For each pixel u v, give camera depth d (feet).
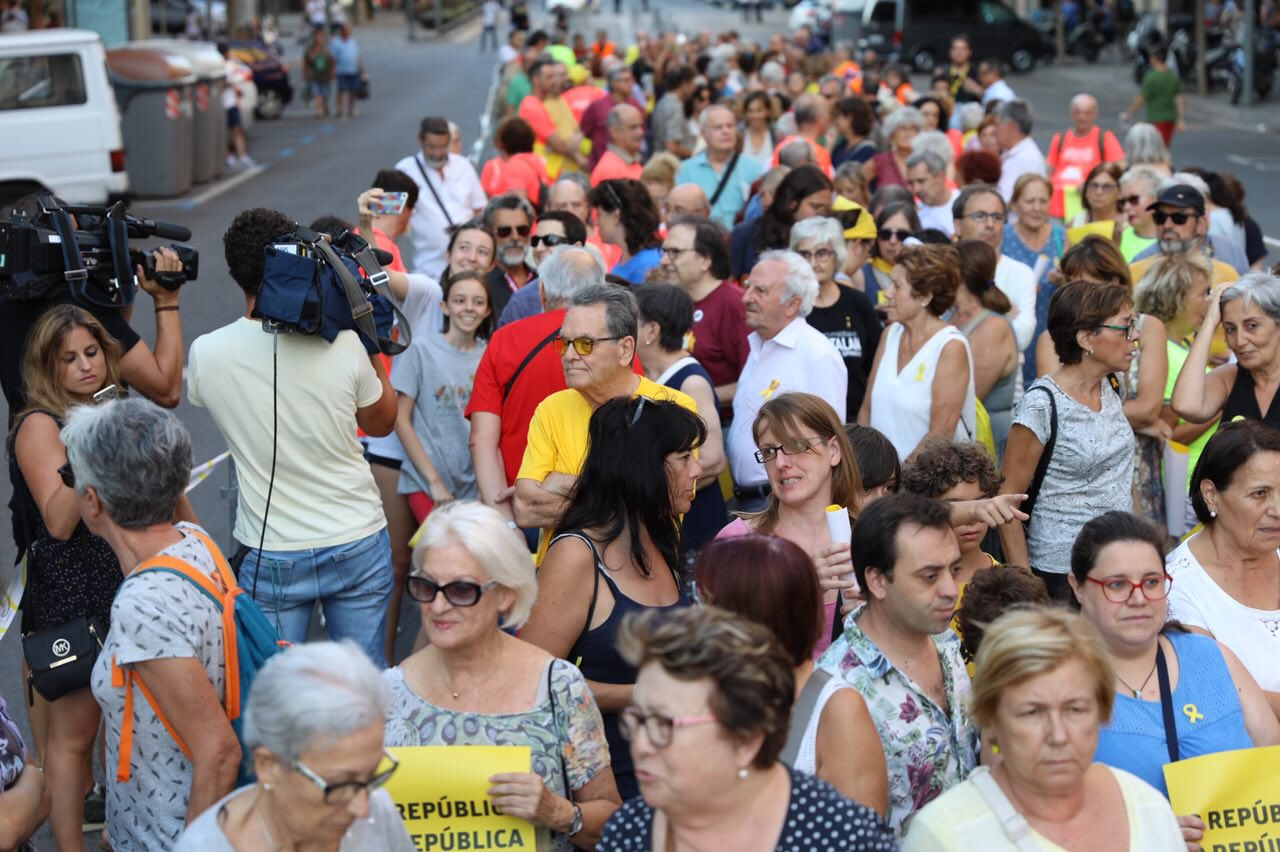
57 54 73.15
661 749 10.48
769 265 23.81
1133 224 35.99
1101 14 198.59
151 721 14.43
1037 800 12.17
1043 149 115.34
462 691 14.08
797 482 17.52
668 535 16.62
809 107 50.52
